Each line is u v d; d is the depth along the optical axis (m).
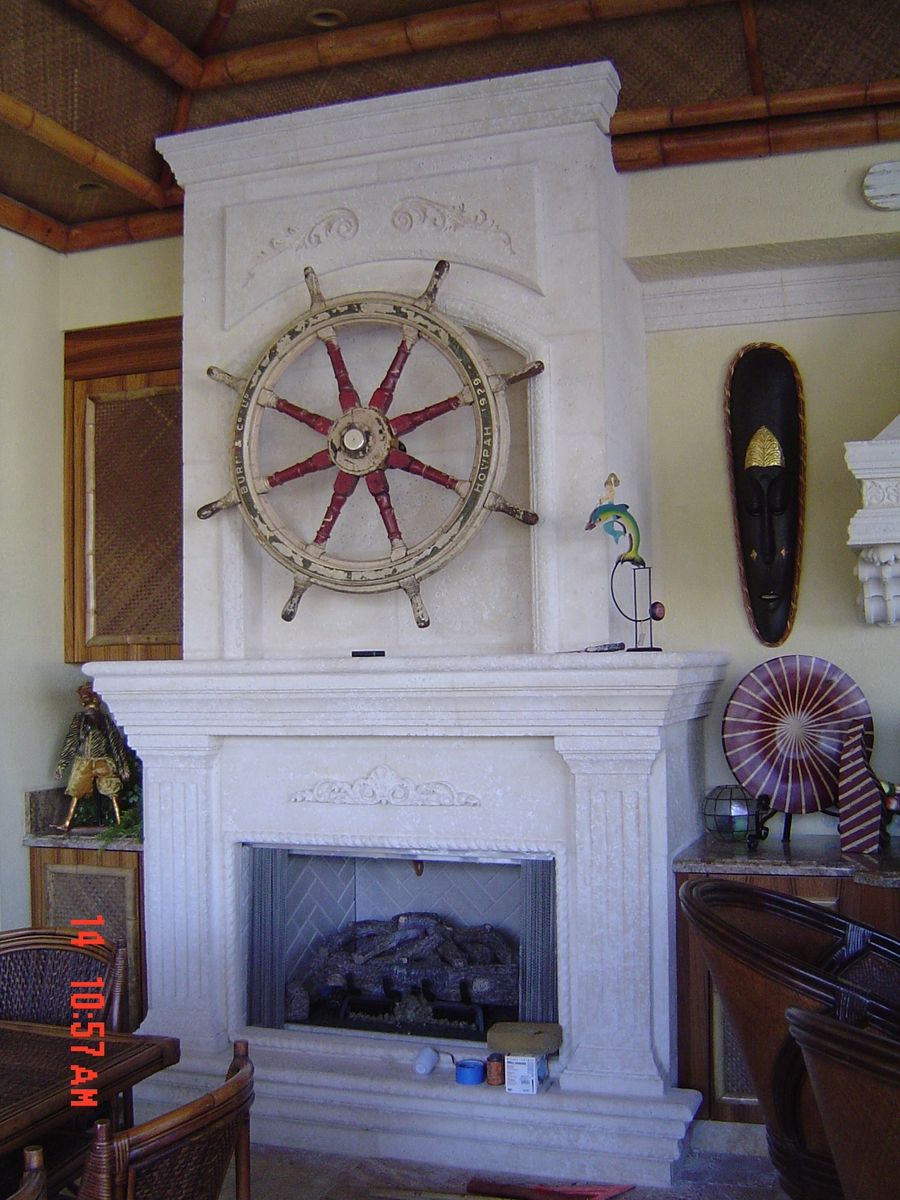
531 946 3.16
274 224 3.51
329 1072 3.19
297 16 3.36
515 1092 3.02
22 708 3.90
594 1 3.21
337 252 3.45
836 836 3.45
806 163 3.36
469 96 3.29
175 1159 1.67
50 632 4.04
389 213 3.40
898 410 3.51
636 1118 2.93
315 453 3.47
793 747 3.39
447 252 3.34
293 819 3.34
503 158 3.31
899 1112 1.50
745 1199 2.84
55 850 3.81
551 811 3.11
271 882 3.42
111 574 4.04
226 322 3.54
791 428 3.55
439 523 3.44
